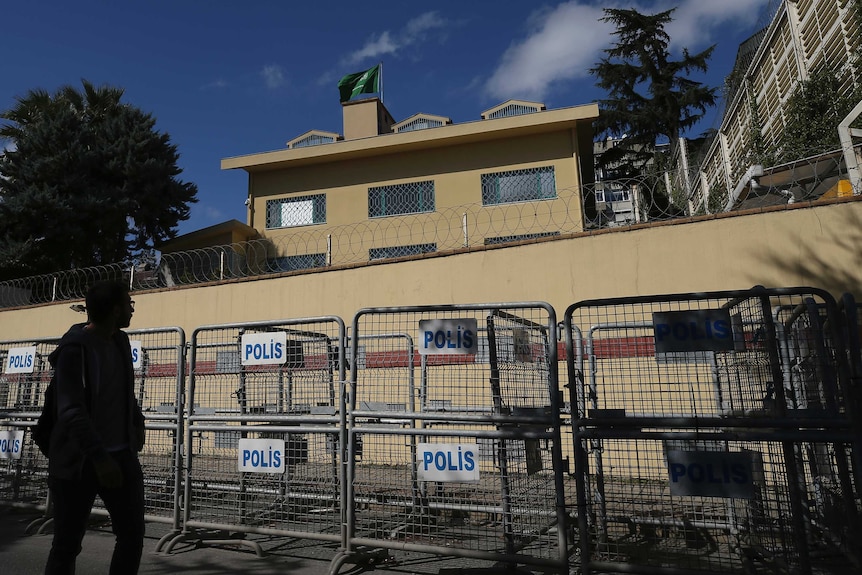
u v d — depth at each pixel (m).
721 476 3.44
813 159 8.47
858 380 3.18
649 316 6.73
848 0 12.15
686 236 6.94
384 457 5.82
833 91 12.54
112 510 3.06
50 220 19.41
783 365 4.20
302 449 5.12
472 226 16.25
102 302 3.15
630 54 30.89
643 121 29.58
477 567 4.11
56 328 11.27
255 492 5.10
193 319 9.84
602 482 4.53
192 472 5.07
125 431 3.16
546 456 4.63
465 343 4.20
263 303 9.33
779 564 3.66
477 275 7.93
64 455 2.97
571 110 15.87
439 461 4.12
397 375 6.72
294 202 18.33
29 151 20.55
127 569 3.01
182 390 5.09
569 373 3.78
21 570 4.18
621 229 7.24
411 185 17.38
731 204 9.79
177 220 22.75
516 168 16.56
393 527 4.75
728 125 18.69
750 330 4.01
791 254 6.47
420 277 8.27
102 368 3.09
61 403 2.87
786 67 14.84
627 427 3.68
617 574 3.57
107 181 21.41
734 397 4.61
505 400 4.79
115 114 23.09
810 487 4.09
